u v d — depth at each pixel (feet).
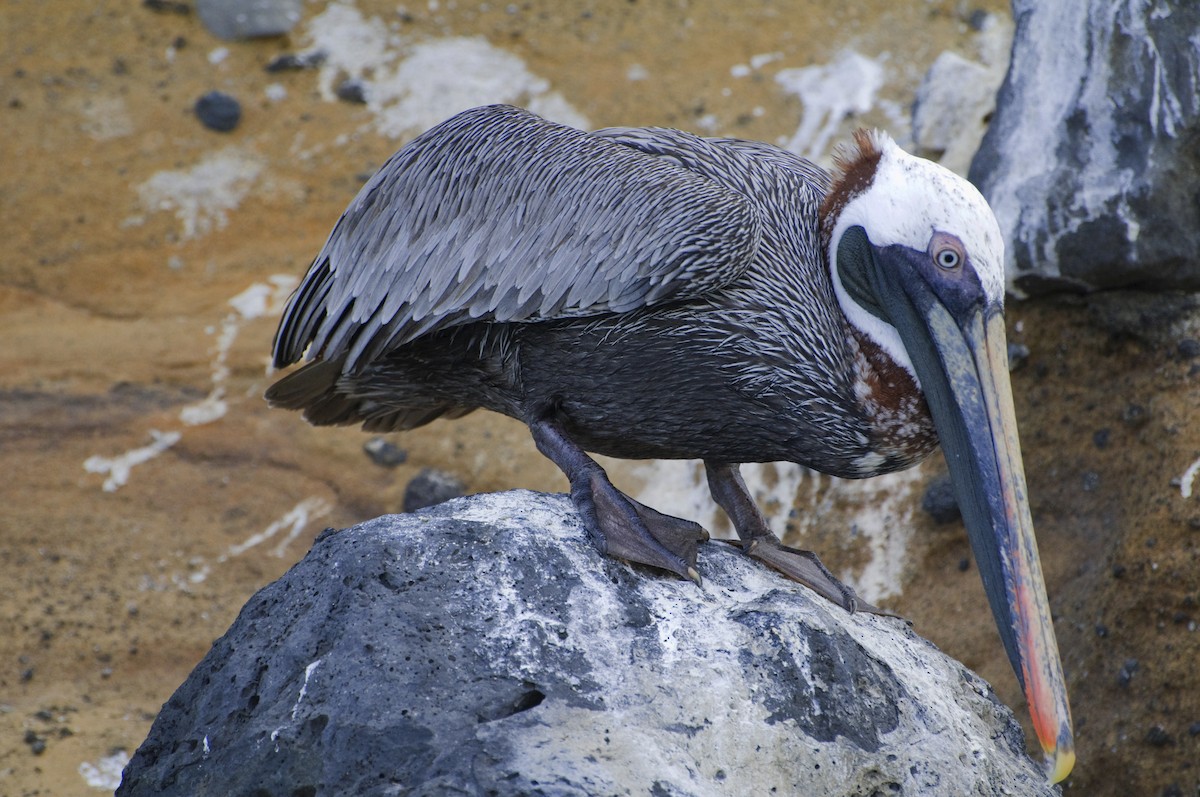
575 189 28.63
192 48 61.21
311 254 54.75
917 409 28.27
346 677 23.12
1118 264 38.34
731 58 59.77
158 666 42.09
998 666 37.42
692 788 22.07
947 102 48.39
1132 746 34.83
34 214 55.31
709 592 26.14
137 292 53.62
